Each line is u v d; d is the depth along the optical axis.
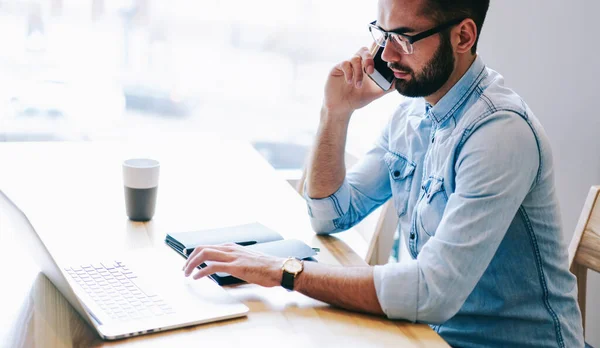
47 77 2.30
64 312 1.07
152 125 2.46
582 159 2.30
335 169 1.56
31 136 2.34
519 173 1.21
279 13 2.46
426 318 1.14
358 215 1.62
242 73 2.50
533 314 1.34
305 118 2.62
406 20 1.28
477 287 1.36
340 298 1.16
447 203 1.24
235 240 1.40
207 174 1.98
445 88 1.36
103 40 2.32
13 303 1.09
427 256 1.18
